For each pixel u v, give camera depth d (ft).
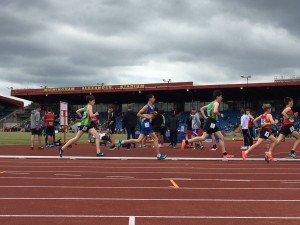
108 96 235.20
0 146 73.72
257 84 188.34
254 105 225.15
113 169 37.65
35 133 63.31
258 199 23.06
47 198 22.91
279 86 187.11
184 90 205.36
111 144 65.26
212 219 18.10
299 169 38.17
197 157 50.31
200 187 27.45
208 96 224.74
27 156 49.85
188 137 71.05
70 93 226.17
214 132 46.83
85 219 17.94
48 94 230.48
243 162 44.57
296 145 47.50
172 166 40.37
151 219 18.02
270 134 45.34
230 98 226.38
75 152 57.57
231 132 193.98
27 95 237.25
